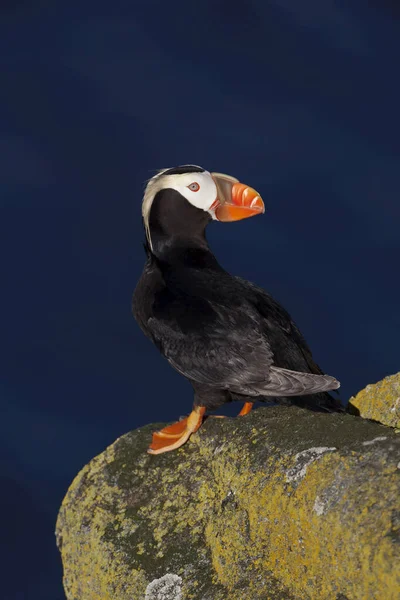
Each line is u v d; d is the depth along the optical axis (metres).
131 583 7.47
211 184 8.80
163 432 8.38
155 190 8.90
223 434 7.90
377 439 6.83
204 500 7.68
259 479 7.12
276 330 8.33
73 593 8.03
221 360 8.09
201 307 8.38
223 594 7.04
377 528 6.20
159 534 7.68
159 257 8.95
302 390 7.60
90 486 8.25
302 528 6.64
